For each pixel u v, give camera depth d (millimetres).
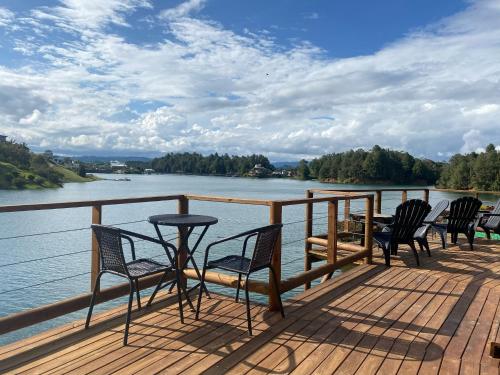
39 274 10297
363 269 5113
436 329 3162
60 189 62469
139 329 3061
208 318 3316
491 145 67312
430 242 7203
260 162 138125
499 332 3117
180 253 4016
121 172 165500
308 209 6348
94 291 3105
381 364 2561
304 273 4125
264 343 2852
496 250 6469
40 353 2617
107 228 2814
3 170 67125
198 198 3889
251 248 12578
